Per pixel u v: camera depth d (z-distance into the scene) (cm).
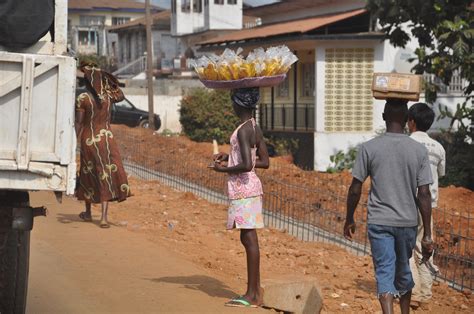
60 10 651
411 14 2316
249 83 845
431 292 1016
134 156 2459
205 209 1670
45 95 621
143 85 5831
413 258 970
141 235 1289
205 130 3834
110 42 7956
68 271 1006
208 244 1305
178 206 1684
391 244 784
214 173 2012
